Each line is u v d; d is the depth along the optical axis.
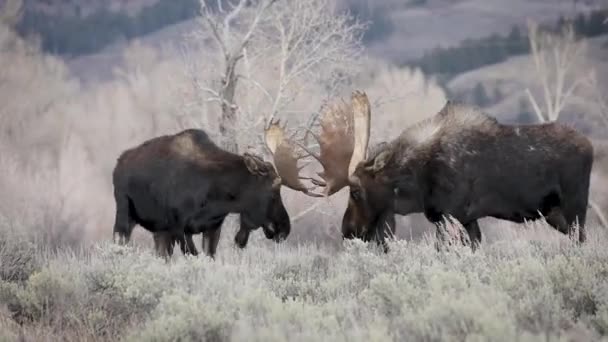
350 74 70.19
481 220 67.12
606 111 121.06
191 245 36.19
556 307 21.31
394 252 29.44
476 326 19.33
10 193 102.75
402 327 20.28
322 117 35.34
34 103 187.75
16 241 32.81
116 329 23.03
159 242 37.25
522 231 40.38
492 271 25.66
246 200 36.16
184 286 25.75
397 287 23.38
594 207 79.50
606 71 187.75
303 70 68.44
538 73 138.50
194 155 36.09
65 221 101.50
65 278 25.84
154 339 20.67
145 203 36.53
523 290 23.14
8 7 199.12
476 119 34.28
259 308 22.91
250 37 69.88
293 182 35.75
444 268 27.38
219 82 68.19
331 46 68.75
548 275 24.27
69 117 188.75
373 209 34.25
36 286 25.41
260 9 69.44
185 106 69.06
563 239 34.78
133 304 24.48
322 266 32.78
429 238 34.59
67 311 24.30
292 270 31.50
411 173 34.03
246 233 37.28
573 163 34.22
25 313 24.58
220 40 67.62
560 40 149.88
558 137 34.34
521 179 33.91
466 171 33.62
